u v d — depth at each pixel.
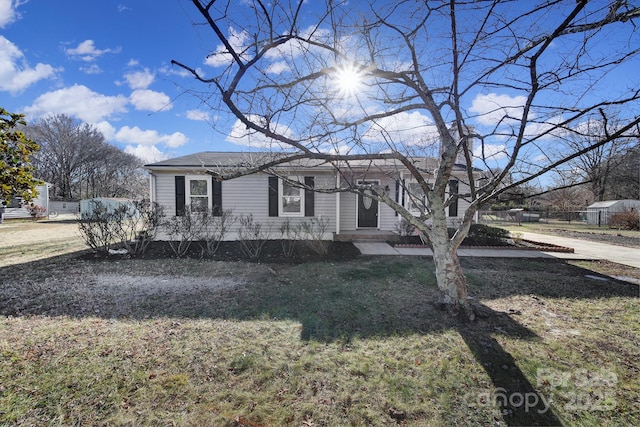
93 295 4.51
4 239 10.89
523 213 25.45
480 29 2.75
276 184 9.93
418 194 10.26
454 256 3.65
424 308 3.87
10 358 2.68
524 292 4.68
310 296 4.44
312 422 1.99
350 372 2.53
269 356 2.76
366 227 11.14
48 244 9.59
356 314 3.72
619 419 2.02
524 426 1.95
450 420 2.01
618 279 5.50
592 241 10.99
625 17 2.17
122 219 8.04
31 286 4.96
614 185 26.55
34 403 2.11
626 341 3.08
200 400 2.18
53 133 35.44
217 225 8.70
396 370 2.55
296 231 9.02
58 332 3.22
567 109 2.80
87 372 2.48
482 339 3.07
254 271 6.09
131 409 2.08
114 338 3.09
